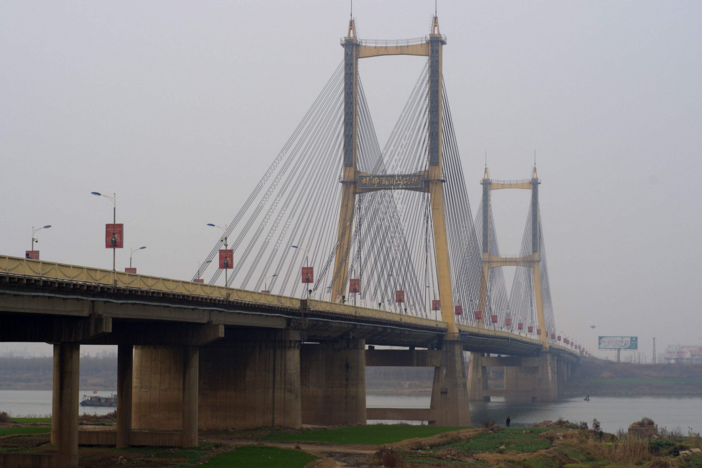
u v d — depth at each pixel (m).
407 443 75.06
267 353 85.62
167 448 67.81
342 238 124.38
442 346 133.38
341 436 82.06
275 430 83.50
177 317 63.75
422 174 132.38
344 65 130.25
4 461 55.53
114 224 58.44
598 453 78.50
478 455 69.56
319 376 108.75
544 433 88.62
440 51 132.12
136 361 84.50
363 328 104.94
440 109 132.50
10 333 55.59
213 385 86.12
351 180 126.56
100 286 52.69
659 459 70.69
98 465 58.38
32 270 46.81
